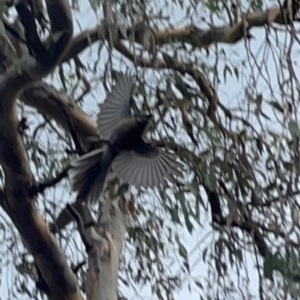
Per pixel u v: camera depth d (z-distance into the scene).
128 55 10.80
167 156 7.66
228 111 11.27
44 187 11.80
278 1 10.41
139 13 10.57
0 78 11.02
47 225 12.09
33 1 10.41
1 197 11.95
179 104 10.96
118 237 12.19
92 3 10.04
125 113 7.80
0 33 9.45
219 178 11.23
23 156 11.69
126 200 12.25
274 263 10.55
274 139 11.16
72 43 10.94
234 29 11.05
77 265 12.60
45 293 12.23
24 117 11.95
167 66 10.95
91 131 12.16
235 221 11.22
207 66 11.26
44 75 10.94
